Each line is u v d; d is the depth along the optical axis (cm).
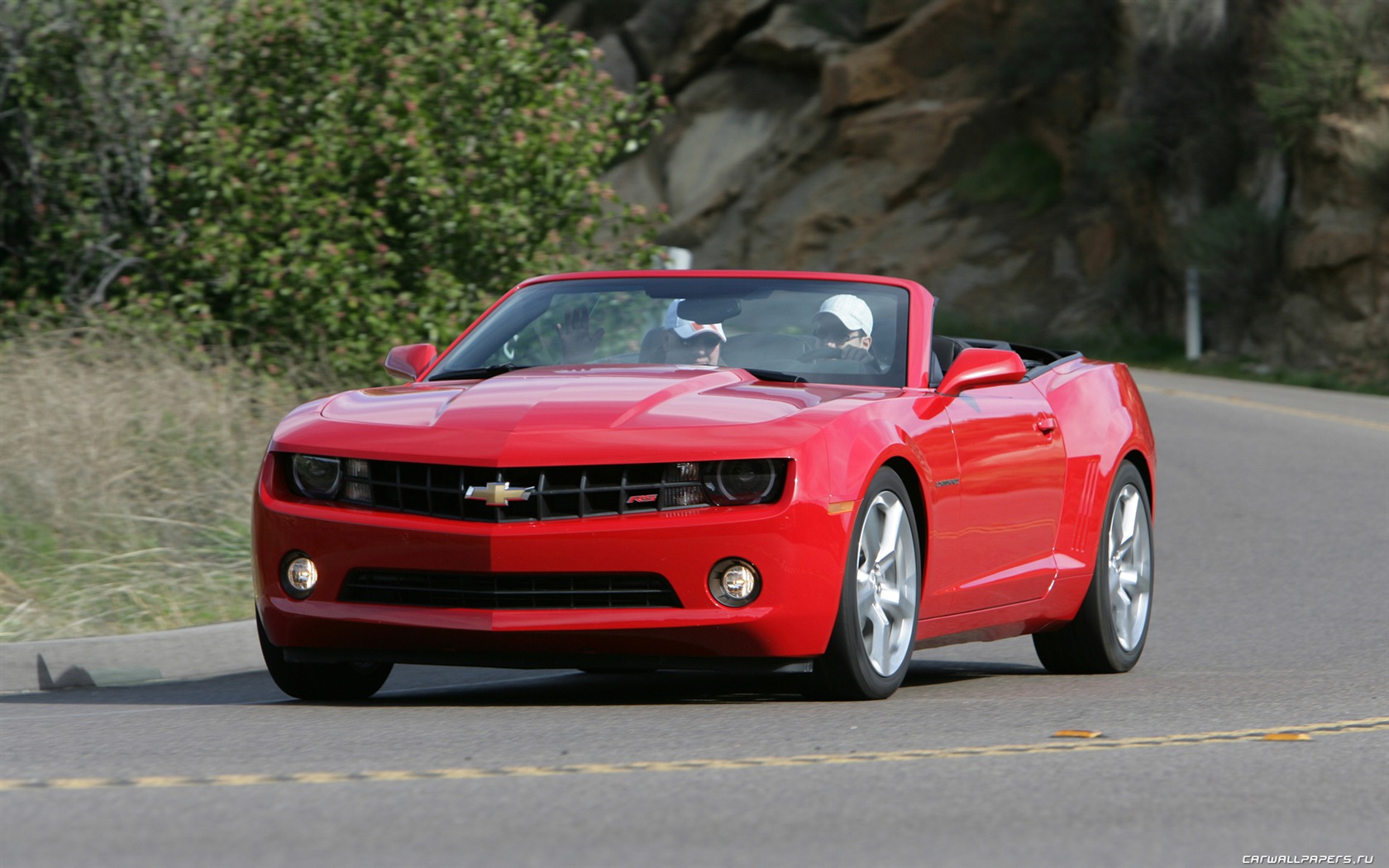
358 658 1894
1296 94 9575
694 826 1257
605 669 1853
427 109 4519
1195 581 3478
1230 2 10956
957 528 2081
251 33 4606
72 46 4569
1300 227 9869
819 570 1820
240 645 2586
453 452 1828
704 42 15738
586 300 2289
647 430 1836
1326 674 2300
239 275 4391
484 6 4616
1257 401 7606
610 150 4734
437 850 1175
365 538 1850
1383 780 1475
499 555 1792
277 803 1334
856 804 1344
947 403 2108
